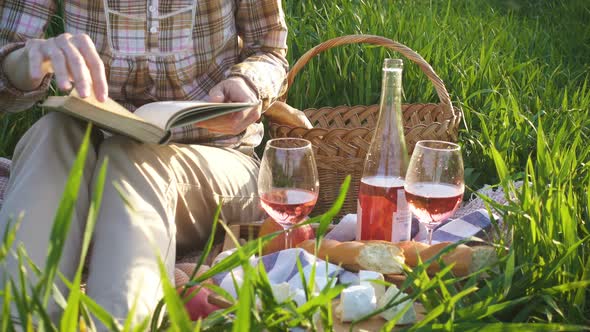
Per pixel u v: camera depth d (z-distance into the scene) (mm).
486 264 1688
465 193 2707
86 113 1673
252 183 2234
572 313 1600
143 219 1656
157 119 1766
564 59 4723
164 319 1479
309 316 1347
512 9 5578
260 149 3014
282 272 1748
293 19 3859
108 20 2186
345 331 1566
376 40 2520
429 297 1519
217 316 1352
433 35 3963
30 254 1522
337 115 2740
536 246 1691
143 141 1712
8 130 2951
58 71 1714
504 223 1883
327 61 3559
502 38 4590
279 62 2400
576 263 1679
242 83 2141
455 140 2504
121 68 2213
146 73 2240
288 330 1383
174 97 2295
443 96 2520
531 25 5324
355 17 3873
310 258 1763
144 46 2215
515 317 1587
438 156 1788
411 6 4656
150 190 1730
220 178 2131
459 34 4504
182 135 2268
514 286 1619
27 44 1854
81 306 1245
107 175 1723
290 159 1771
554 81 4188
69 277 1585
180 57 2248
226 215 2174
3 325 1179
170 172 1859
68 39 1765
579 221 1939
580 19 5578
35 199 1602
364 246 1771
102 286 1513
